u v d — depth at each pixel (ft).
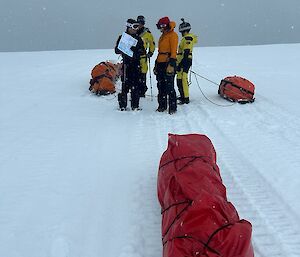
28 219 11.53
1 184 13.82
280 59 51.24
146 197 12.65
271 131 19.07
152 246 10.12
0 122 21.88
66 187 13.50
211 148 12.49
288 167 14.74
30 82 35.37
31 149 17.28
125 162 15.52
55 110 24.32
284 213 11.66
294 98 26.27
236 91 24.94
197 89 30.45
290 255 9.77
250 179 13.88
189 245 7.72
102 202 12.42
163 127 20.04
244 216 11.53
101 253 9.91
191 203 8.89
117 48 22.43
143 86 27.32
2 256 9.88
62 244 10.28
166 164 11.70
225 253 7.54
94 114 23.11
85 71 42.29
